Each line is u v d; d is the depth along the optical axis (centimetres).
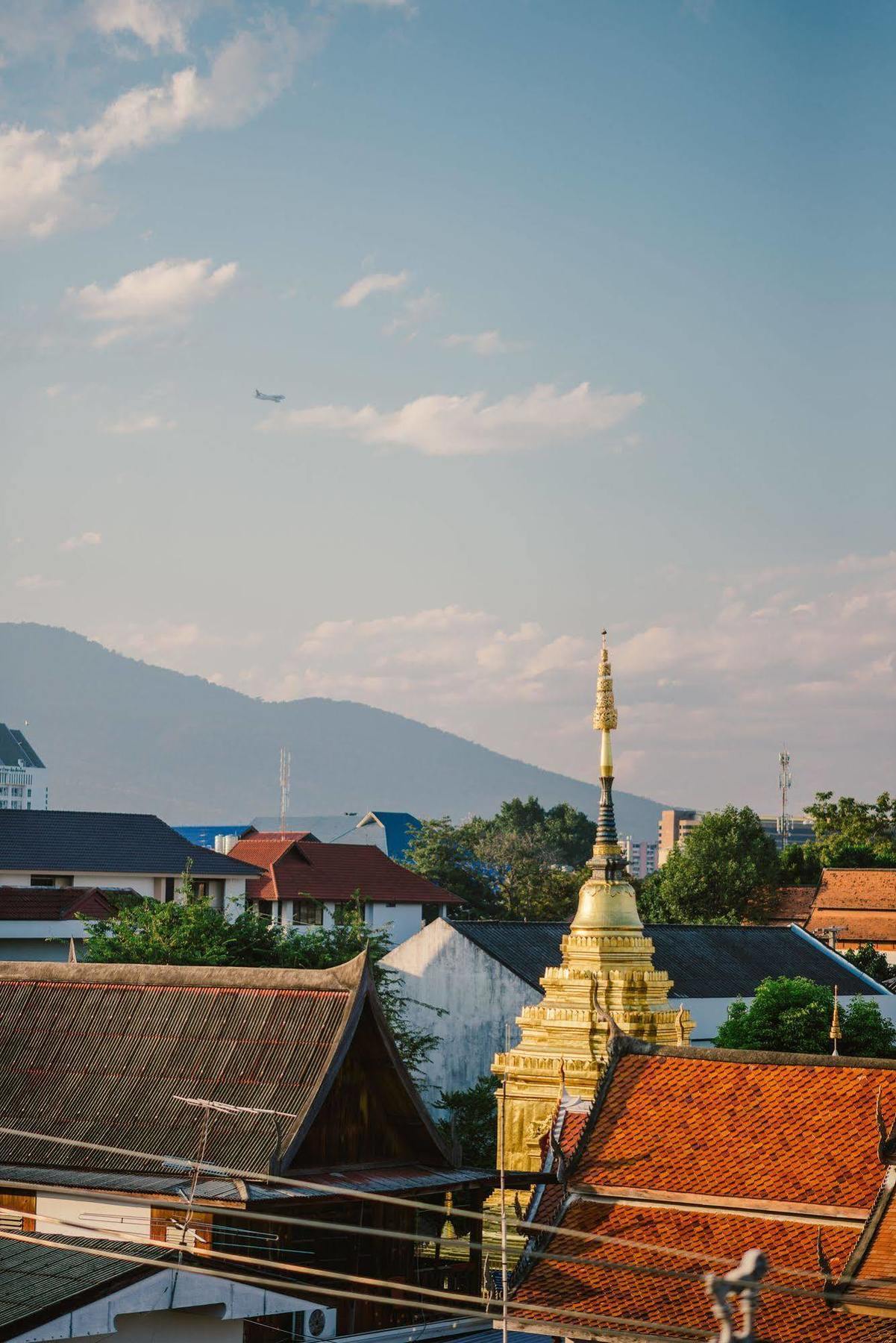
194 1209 3991
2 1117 5253
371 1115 5172
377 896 12600
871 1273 3819
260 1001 5309
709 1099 4572
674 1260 4222
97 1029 5475
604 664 6600
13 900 9581
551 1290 4247
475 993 9619
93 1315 3928
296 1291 4662
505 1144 6050
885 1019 10131
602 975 6216
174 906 8225
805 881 18112
